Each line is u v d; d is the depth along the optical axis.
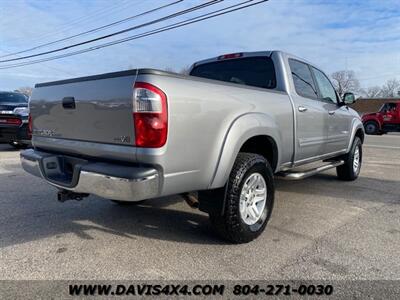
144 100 2.75
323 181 6.84
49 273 3.01
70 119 3.44
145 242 3.65
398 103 20.88
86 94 3.21
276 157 4.14
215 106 3.23
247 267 3.14
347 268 3.15
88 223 4.21
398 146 14.05
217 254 3.39
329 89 5.93
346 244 3.68
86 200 5.18
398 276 3.02
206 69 5.36
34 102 3.96
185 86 2.99
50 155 3.68
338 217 4.56
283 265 3.19
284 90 4.51
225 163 3.30
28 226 4.11
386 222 4.39
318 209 4.91
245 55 4.92
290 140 4.41
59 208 4.80
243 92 3.67
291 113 4.38
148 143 2.78
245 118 3.52
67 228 4.05
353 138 6.58
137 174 2.76
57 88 3.57
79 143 3.34
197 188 3.18
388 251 3.52
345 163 6.63
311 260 3.29
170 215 4.50
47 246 3.56
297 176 4.64
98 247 3.53
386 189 6.17
